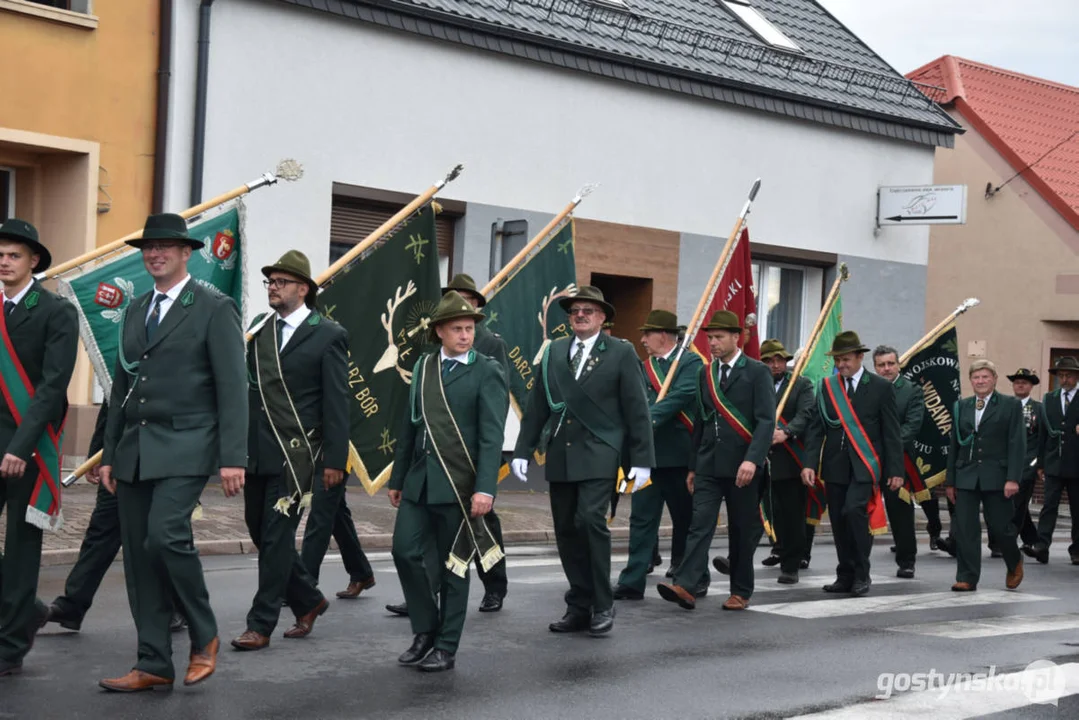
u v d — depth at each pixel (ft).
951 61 100.53
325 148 52.65
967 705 21.49
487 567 23.29
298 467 24.40
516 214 59.11
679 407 33.12
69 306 21.76
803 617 30.19
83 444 47.37
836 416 35.17
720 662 24.48
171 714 19.19
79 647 23.65
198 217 45.14
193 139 49.34
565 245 43.45
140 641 20.71
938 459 48.44
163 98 48.75
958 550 36.68
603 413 26.78
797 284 74.33
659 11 70.18
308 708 19.89
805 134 72.23
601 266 62.64
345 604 29.45
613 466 26.76
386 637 25.76
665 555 42.32
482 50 57.47
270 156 51.21
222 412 20.81
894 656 25.57
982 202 96.73
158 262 21.01
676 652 25.32
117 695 20.20
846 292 75.10
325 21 52.42
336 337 25.03
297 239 52.01
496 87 58.08
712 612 30.55
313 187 52.37
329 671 22.54
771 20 78.74
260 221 50.90
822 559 43.27
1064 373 48.16
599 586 26.76
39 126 46.11
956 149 97.81
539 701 20.92
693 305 66.90
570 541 27.20
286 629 26.30
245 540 37.06
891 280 77.41
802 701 21.47
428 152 55.88
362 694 20.95
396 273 35.60
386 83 54.34
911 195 75.00
